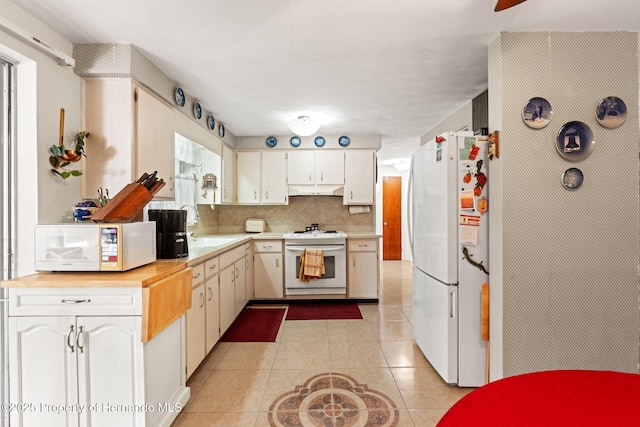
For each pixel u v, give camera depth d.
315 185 4.25
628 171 1.89
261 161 4.27
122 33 1.84
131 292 1.47
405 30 1.84
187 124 2.84
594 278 1.90
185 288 1.85
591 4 1.62
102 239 1.54
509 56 1.88
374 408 1.88
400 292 4.54
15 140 1.67
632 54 1.90
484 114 2.73
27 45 1.61
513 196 1.89
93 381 1.46
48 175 1.74
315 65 2.27
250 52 2.08
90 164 1.97
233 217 4.52
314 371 2.31
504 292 1.89
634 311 1.89
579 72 1.89
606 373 0.95
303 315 3.55
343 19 1.72
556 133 1.90
